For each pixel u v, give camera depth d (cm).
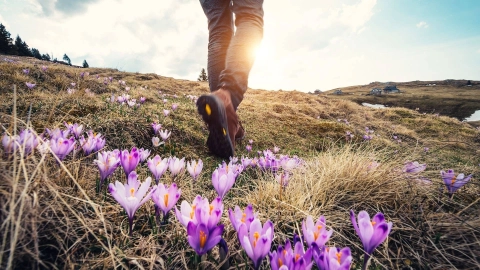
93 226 109
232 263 109
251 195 186
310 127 740
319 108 1424
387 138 940
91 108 362
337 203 170
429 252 122
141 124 325
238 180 241
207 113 180
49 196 108
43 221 97
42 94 414
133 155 140
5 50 5069
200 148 348
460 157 588
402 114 1662
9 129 110
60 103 349
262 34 230
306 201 169
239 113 710
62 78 657
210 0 252
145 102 589
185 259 107
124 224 122
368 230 86
